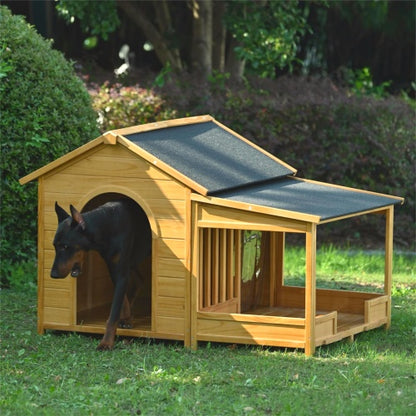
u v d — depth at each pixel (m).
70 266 8.84
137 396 7.44
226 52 22.70
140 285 10.00
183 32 21.97
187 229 9.06
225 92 16.92
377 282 13.18
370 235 17.36
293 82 17.80
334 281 13.24
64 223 8.86
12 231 12.64
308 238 8.64
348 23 22.88
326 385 7.80
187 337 9.13
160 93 16.64
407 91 22.42
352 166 16.94
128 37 22.75
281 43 17.62
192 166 9.40
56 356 8.86
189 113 16.61
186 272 9.09
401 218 17.25
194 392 7.61
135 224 9.36
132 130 9.60
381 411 7.08
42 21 20.47
